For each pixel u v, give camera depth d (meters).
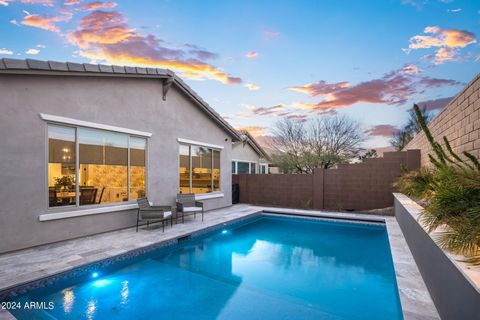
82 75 6.04
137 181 7.58
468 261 2.30
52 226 5.59
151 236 6.39
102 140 6.66
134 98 7.47
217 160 11.33
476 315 1.76
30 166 5.22
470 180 2.99
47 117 5.43
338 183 11.27
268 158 19.41
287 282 4.73
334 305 3.89
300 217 10.13
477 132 4.22
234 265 5.59
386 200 10.37
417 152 9.67
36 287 3.89
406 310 3.03
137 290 4.29
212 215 9.59
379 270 5.35
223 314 3.61
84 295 4.06
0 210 4.83
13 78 5.00
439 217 3.29
